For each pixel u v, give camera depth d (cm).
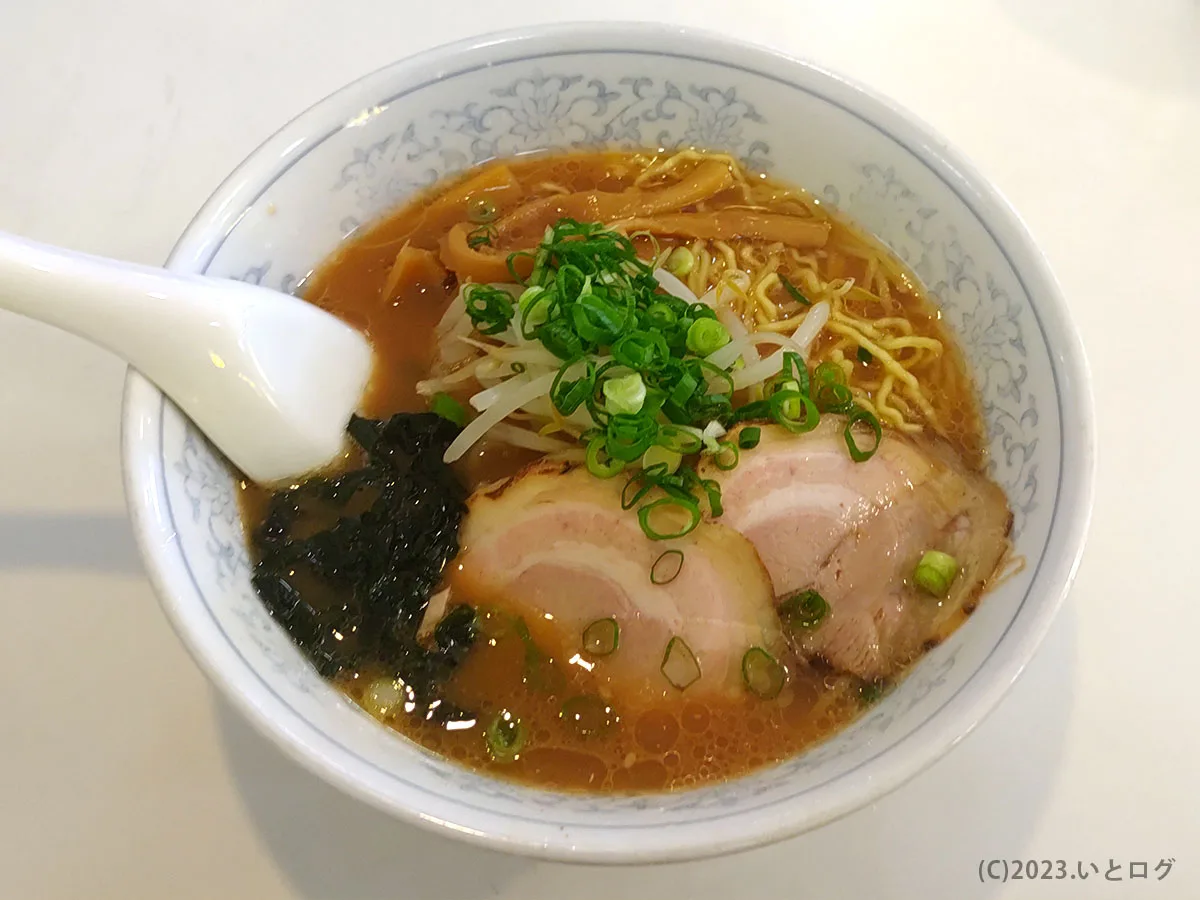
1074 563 16
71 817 19
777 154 24
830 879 18
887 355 23
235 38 29
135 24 29
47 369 24
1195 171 27
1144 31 29
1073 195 26
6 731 20
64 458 23
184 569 17
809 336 23
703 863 18
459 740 18
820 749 18
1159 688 20
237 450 19
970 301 22
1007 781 19
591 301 20
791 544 20
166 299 18
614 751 18
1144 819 19
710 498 19
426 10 29
